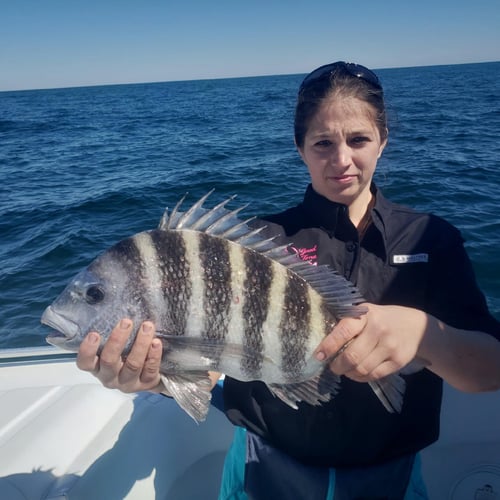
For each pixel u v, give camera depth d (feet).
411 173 36.32
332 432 6.47
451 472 8.27
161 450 8.70
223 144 65.36
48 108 191.93
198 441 9.23
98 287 5.83
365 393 6.44
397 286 6.56
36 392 9.10
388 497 6.52
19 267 23.32
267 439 6.81
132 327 5.49
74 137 86.63
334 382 6.10
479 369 5.54
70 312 5.91
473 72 411.13
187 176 42.93
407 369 5.77
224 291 5.78
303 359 5.99
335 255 6.84
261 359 5.91
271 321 5.87
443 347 5.32
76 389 9.16
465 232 23.52
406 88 173.58
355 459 6.49
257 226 7.43
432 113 84.33
